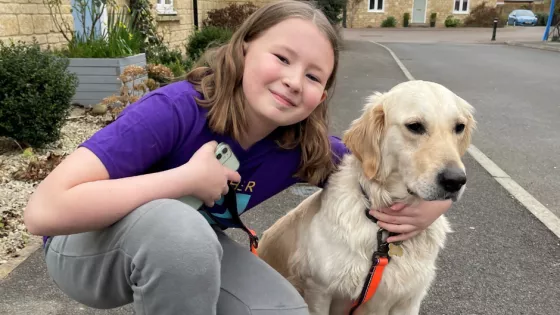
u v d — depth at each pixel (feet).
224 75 6.00
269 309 5.75
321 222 7.52
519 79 40.73
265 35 5.89
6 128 15.69
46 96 16.15
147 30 32.17
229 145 6.25
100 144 5.17
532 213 13.34
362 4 153.38
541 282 9.96
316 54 5.90
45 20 23.67
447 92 7.35
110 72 22.18
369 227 7.16
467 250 11.25
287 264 8.13
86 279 5.45
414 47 75.36
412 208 7.04
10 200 12.55
